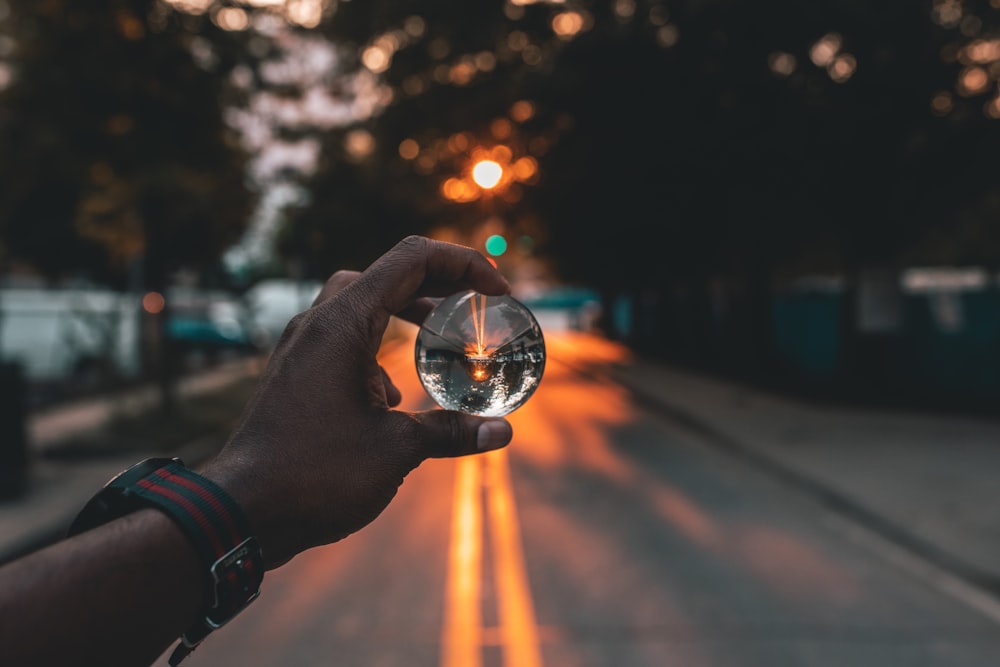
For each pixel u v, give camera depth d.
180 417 12.27
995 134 13.57
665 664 4.24
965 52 13.07
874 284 16.31
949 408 14.77
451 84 15.99
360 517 0.73
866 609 5.09
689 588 5.43
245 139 11.77
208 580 0.55
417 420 0.78
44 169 10.74
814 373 21.08
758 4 12.73
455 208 20.28
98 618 0.49
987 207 24.09
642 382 20.30
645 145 16.17
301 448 0.70
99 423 11.57
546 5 14.64
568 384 21.42
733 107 14.42
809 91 14.10
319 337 0.77
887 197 15.10
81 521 0.55
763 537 6.75
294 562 5.95
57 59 10.20
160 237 12.35
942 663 4.30
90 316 12.05
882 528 7.09
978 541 6.48
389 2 14.30
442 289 0.96
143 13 10.29
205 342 27.59
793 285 37.03
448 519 7.19
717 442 12.01
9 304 17.78
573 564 5.92
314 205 18.56
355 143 17.61
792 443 11.24
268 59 11.20
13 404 8.53
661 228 23.27
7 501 7.55
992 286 15.49
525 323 0.92
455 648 4.43
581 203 21.42
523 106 16.36
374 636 4.60
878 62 13.02
